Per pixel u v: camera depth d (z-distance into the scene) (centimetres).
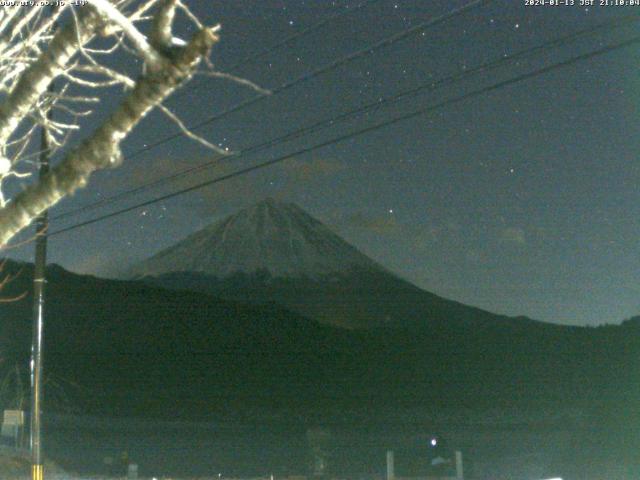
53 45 416
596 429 3091
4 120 418
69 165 380
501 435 4409
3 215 386
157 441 4312
